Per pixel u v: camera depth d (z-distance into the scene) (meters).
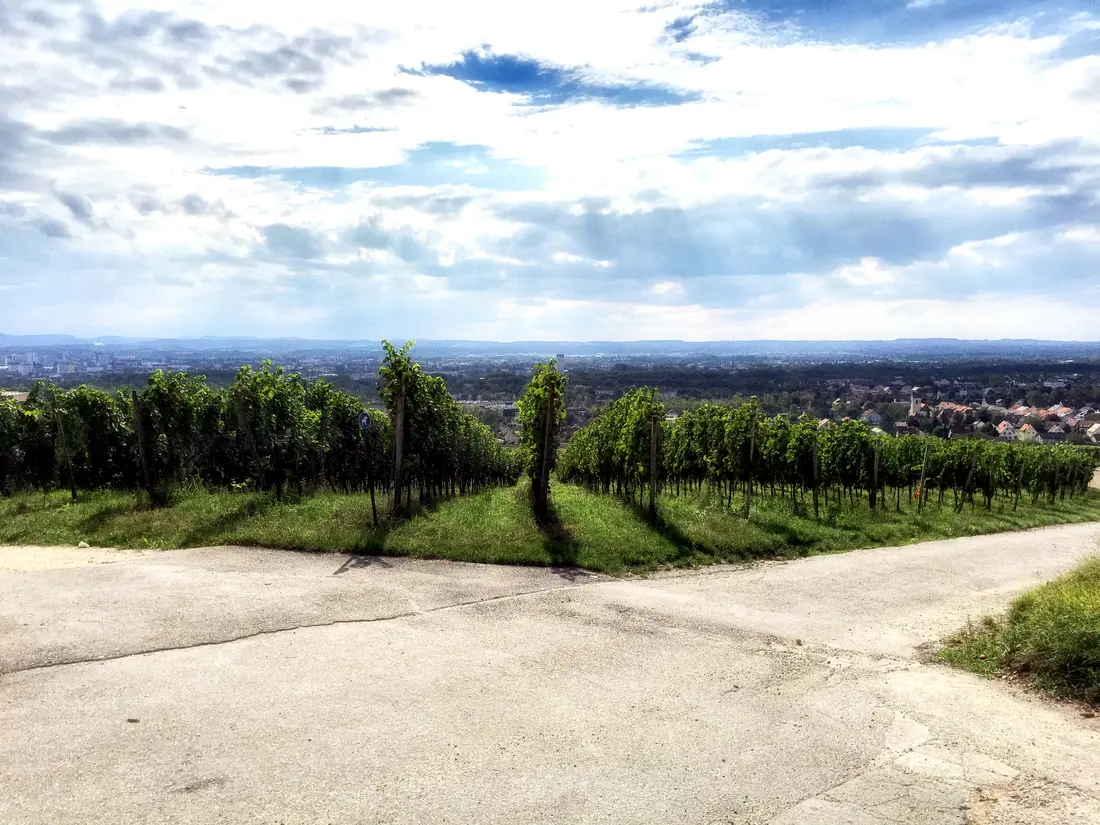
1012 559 14.88
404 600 8.71
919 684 6.77
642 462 18.59
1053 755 5.25
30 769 4.59
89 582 8.85
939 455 30.03
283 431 17.91
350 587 9.11
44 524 12.26
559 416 15.17
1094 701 6.27
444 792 4.53
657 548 12.32
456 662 6.81
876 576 12.06
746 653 7.51
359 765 4.82
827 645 7.95
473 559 11.00
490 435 34.94
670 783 4.75
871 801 4.58
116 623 7.37
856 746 5.38
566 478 35.19
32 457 20.12
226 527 11.86
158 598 8.26
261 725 5.33
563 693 6.21
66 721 5.27
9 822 4.01
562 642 7.55
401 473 14.49
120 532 11.53
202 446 19.23
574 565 11.25
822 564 12.88
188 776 4.59
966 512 24.80
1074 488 38.78
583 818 4.30
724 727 5.66
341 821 4.17
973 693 6.55
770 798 4.60
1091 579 9.43
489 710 5.79
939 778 4.89
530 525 13.18
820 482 25.14
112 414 19.75
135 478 19.88
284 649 6.91
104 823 4.05
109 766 4.67
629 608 8.96
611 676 6.67
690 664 7.10
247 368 17.34
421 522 12.66
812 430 24.58
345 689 6.05
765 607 9.54
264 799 4.36
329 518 12.56
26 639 6.82
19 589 8.48
